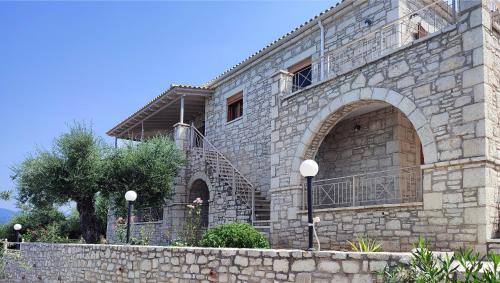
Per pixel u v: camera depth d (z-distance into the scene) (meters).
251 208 12.59
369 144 11.41
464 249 7.02
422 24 11.52
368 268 5.24
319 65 12.75
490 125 7.17
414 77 8.29
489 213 6.89
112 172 14.13
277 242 10.81
